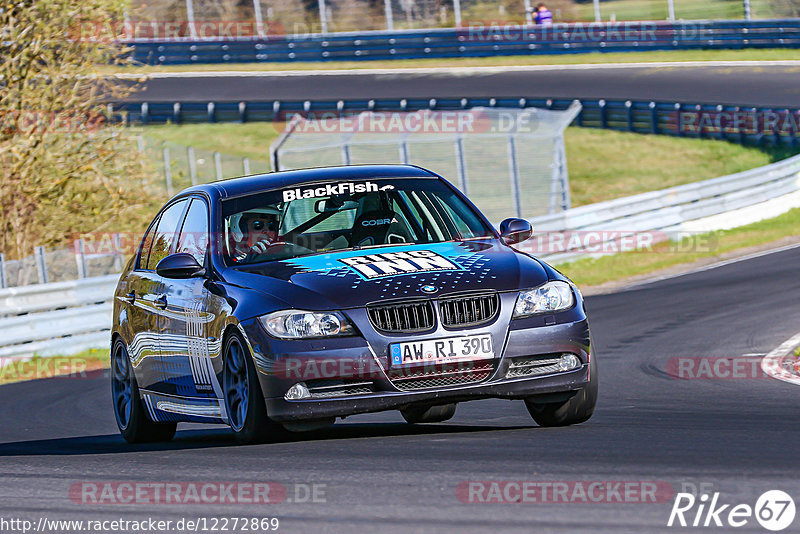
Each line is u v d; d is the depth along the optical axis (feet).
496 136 305.53
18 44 251.60
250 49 625.41
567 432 73.77
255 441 74.08
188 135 510.99
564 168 312.50
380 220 83.35
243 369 74.08
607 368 124.36
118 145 265.13
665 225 270.67
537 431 75.10
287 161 344.90
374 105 497.05
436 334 71.20
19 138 253.03
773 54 545.03
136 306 92.68
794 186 315.17
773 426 73.61
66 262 219.00
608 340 148.46
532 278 75.25
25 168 252.83
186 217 88.94
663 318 164.55
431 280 73.15
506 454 63.52
